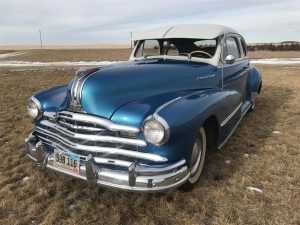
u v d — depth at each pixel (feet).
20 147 16.97
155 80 12.37
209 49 15.98
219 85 15.79
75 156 10.63
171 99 11.40
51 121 12.11
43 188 12.44
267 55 104.17
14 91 35.14
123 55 128.26
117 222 10.30
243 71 19.89
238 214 10.55
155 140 9.68
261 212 10.66
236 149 16.10
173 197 11.68
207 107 11.45
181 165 10.28
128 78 11.81
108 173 10.03
